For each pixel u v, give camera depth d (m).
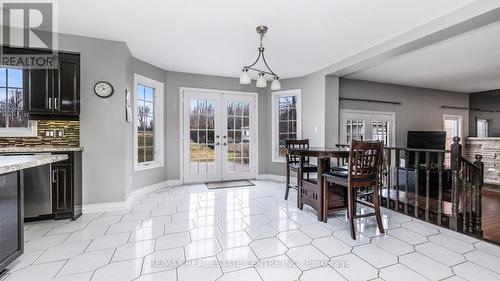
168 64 4.21
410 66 4.31
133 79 3.78
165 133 4.57
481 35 2.95
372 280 1.65
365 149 2.38
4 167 1.49
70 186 2.76
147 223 2.67
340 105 5.20
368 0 2.24
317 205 2.82
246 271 1.76
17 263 1.84
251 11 2.45
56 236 2.33
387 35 3.01
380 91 5.61
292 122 5.13
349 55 3.74
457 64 4.19
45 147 2.78
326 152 2.70
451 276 1.70
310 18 2.58
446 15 2.48
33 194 2.64
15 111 2.91
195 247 2.12
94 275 1.69
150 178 4.16
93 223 2.67
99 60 3.05
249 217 2.88
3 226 1.66
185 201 3.55
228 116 5.13
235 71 4.66
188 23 2.70
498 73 4.78
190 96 4.82
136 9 2.41
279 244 2.19
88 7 2.37
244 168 5.26
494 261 1.90
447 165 5.57
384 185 4.41
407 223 2.71
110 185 3.11
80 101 2.94
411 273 1.73
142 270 1.76
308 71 4.61
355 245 2.17
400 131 5.84
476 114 6.68
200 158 4.93
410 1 2.25
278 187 4.51
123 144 3.16
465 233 2.37
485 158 5.93
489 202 4.00
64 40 2.92
